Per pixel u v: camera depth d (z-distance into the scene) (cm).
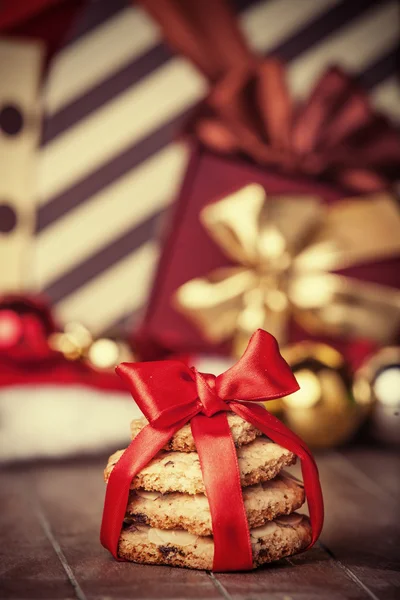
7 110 85
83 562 48
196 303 87
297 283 86
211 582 46
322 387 70
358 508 59
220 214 85
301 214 85
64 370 74
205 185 88
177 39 87
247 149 89
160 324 88
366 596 45
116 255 88
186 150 88
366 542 52
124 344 76
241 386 48
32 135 85
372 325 88
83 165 86
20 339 74
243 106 89
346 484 64
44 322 79
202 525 46
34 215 86
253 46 89
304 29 90
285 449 48
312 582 46
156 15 87
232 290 86
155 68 87
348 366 73
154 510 47
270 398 48
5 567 48
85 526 55
